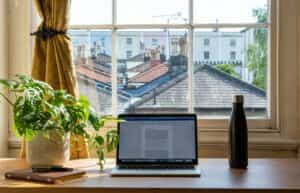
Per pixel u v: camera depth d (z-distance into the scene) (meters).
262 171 1.43
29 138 1.44
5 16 1.97
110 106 2.04
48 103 1.42
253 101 2.00
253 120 1.97
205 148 1.93
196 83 2.02
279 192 1.17
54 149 1.46
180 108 2.02
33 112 1.40
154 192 1.19
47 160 1.46
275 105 1.96
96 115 1.49
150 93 2.03
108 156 1.89
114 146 1.49
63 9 1.83
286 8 1.92
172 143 1.54
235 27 2.00
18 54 2.00
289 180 1.28
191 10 2.01
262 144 1.91
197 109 2.01
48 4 1.84
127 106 2.04
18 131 1.42
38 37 1.85
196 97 2.01
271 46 1.96
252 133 1.94
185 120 1.57
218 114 2.01
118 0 2.03
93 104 2.04
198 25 2.00
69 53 1.85
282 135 1.94
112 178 1.32
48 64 1.83
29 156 1.47
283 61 1.93
